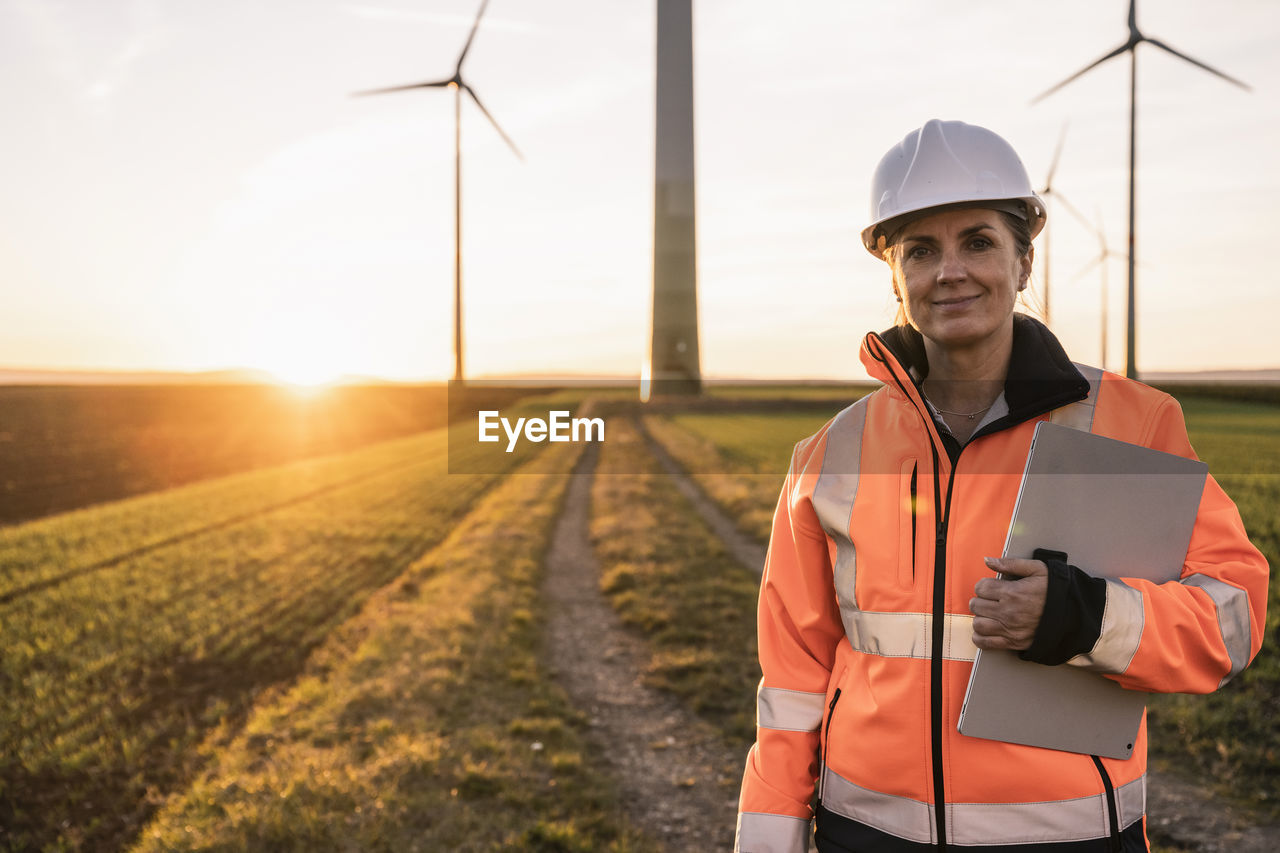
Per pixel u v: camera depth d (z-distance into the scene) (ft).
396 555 45.24
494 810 14.44
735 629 26.84
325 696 20.75
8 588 37.06
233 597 34.99
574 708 20.63
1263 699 18.17
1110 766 4.07
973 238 4.31
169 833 13.70
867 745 4.33
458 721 18.65
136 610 32.68
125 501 75.61
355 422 208.44
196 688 24.13
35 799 17.22
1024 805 3.97
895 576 4.32
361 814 13.53
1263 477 62.49
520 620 28.32
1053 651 3.68
